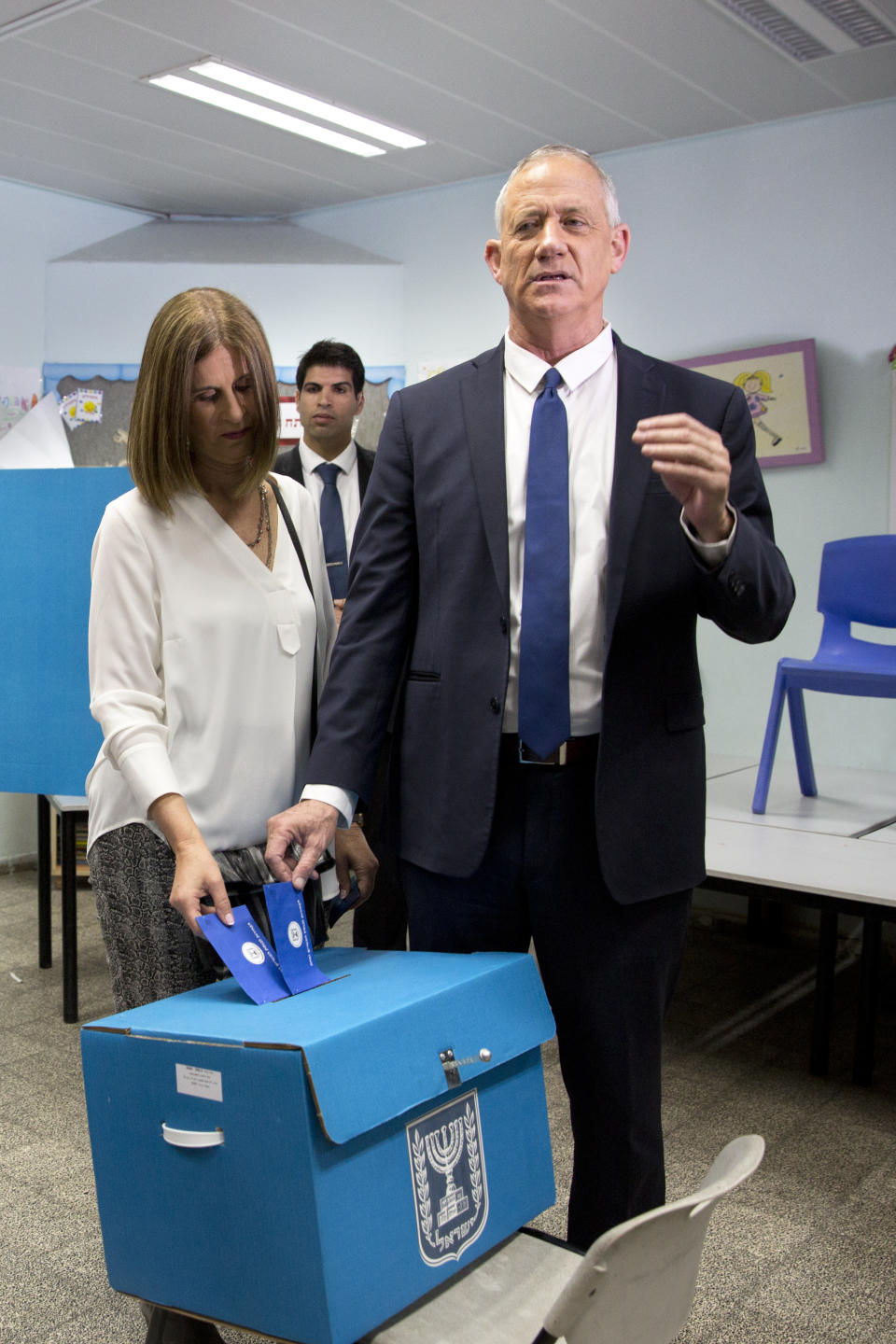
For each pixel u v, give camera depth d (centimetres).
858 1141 263
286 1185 99
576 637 138
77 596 270
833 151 414
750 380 432
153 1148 109
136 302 512
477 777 141
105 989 362
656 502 137
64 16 345
